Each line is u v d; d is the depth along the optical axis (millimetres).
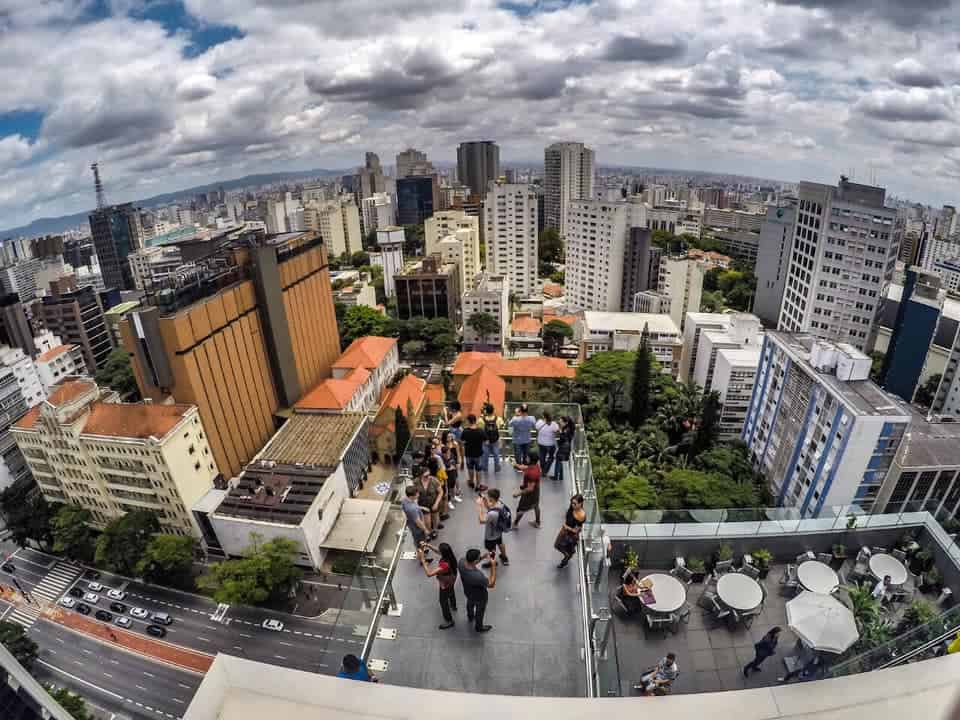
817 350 58562
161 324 62438
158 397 66500
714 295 167000
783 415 64438
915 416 59719
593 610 13523
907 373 92500
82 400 66750
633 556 28156
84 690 54188
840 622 23625
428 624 14219
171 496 64375
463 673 13055
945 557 28359
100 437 63000
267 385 82688
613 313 117750
